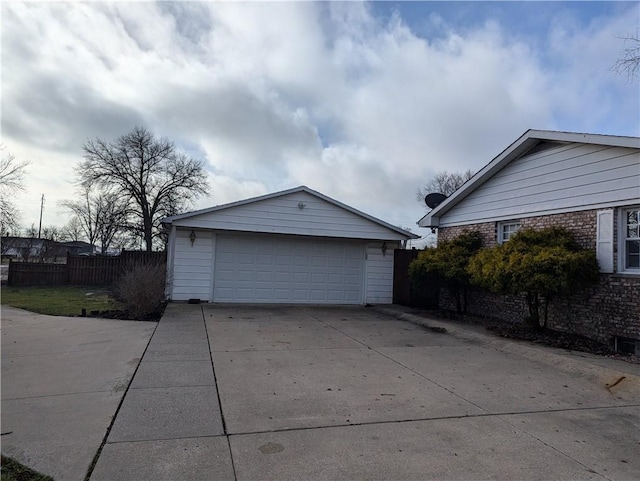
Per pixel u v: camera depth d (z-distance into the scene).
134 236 36.00
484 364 6.94
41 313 11.16
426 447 3.75
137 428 3.99
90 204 53.06
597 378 6.14
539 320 9.88
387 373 6.23
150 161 35.38
